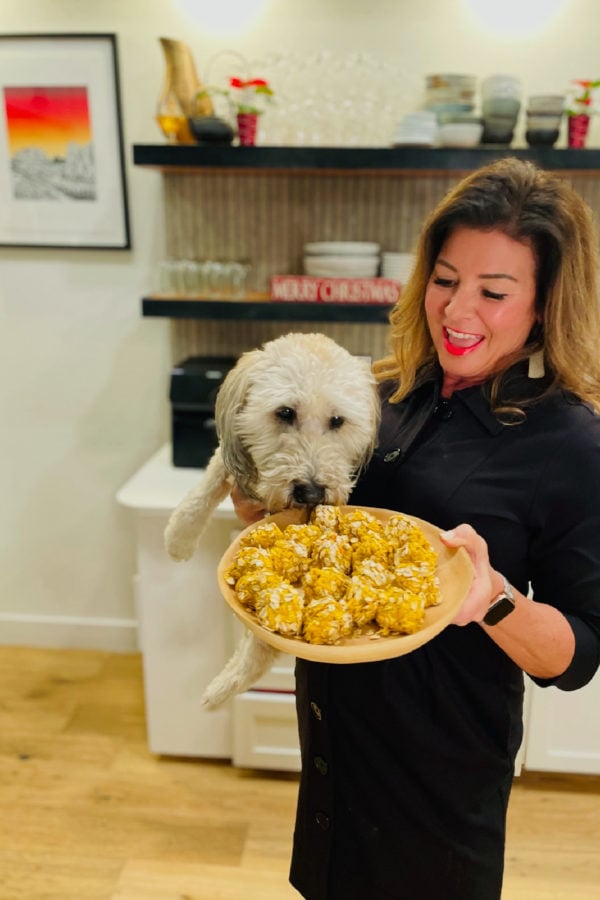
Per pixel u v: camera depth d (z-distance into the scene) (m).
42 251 2.26
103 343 2.34
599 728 1.96
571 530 0.90
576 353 0.91
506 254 0.87
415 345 1.06
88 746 2.16
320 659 0.73
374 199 2.14
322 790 1.08
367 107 1.96
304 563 0.89
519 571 0.96
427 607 0.81
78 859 1.78
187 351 2.31
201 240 2.21
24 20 2.08
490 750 1.01
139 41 2.06
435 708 1.00
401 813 1.04
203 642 1.98
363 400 1.05
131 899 1.68
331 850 1.10
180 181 2.16
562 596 0.92
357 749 1.04
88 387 2.39
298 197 2.16
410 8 1.99
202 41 2.05
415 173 2.03
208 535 1.88
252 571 0.85
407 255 1.97
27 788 2.00
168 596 1.94
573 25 1.96
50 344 2.36
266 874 1.75
